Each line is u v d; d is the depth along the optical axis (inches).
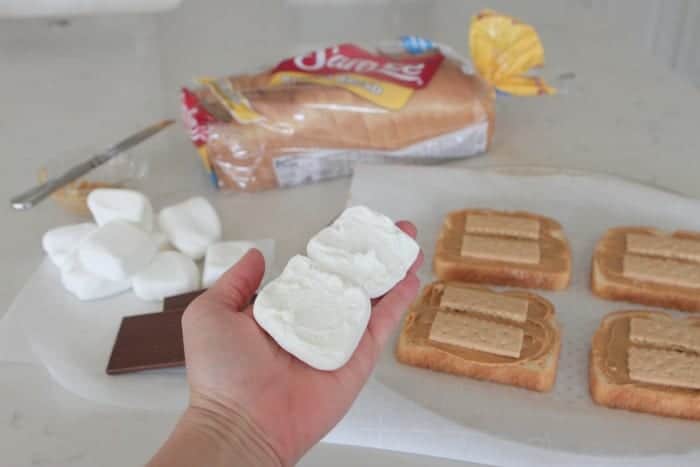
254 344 19.8
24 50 42.1
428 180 30.9
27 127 35.0
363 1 46.6
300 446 19.2
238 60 40.1
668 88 38.2
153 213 28.6
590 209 30.0
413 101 30.7
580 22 44.9
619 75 39.3
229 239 28.7
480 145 32.6
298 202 30.7
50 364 24.0
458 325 24.7
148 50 41.8
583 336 25.6
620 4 60.1
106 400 23.0
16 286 26.9
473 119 31.6
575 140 34.0
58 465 21.3
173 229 27.7
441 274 27.6
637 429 22.5
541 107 36.5
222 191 31.3
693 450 21.8
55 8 44.2
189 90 31.0
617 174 31.8
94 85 38.5
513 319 25.2
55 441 21.9
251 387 19.2
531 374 23.5
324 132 30.4
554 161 32.6
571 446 21.8
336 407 19.7
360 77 31.1
